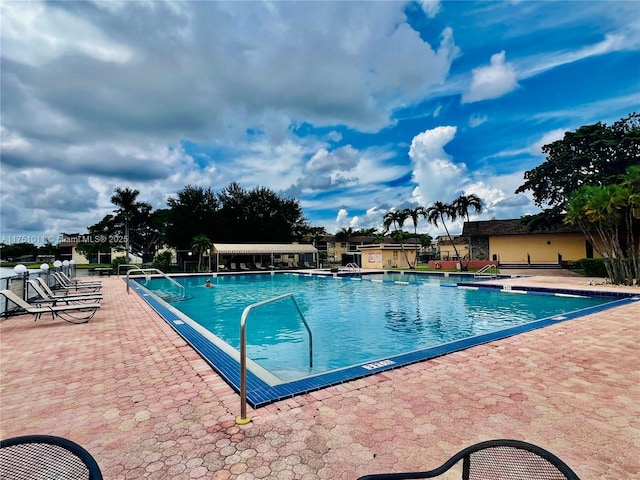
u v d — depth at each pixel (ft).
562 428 10.91
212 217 144.66
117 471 9.09
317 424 11.35
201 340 22.86
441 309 43.78
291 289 68.74
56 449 6.08
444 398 13.19
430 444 10.09
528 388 14.06
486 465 6.38
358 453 9.70
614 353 18.78
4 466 5.92
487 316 38.96
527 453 6.18
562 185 89.76
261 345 27.48
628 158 82.12
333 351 25.63
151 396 13.92
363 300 52.44
